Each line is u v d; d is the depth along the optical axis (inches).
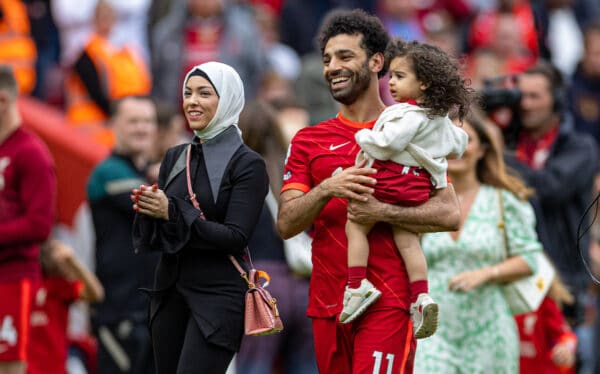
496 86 1375.5
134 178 1282.0
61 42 1923.0
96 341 1301.7
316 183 979.9
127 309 1266.0
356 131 972.6
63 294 1286.9
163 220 954.1
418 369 1131.3
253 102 1318.9
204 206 966.4
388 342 946.1
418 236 964.0
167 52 1819.6
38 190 1228.5
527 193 1177.4
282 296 1294.3
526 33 1979.6
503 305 1168.2
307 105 1734.7
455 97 930.1
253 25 1859.0
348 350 975.6
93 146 1635.1
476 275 1143.0
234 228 957.2
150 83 1824.6
